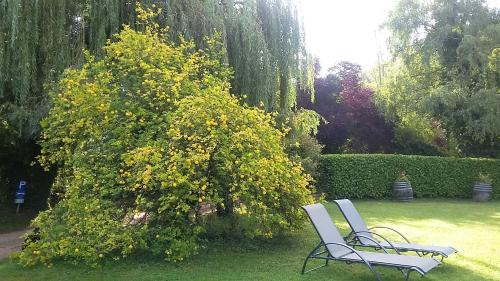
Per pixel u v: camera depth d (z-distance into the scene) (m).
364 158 17.91
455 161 19.28
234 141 6.73
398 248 6.64
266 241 7.99
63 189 7.77
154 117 7.04
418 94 22.73
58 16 9.37
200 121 6.70
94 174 6.76
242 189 6.64
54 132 7.34
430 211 13.89
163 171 6.26
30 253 6.36
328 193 17.61
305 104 26.33
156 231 6.59
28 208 14.87
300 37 12.31
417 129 24.41
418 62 23.22
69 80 7.12
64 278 5.93
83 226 6.21
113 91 7.09
